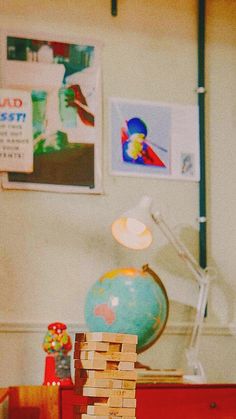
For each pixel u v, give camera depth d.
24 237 3.29
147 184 3.48
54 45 3.41
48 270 3.30
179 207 3.51
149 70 3.54
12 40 3.36
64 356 2.96
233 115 3.65
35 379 3.20
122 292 2.94
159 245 3.45
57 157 3.36
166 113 3.54
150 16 3.58
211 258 3.53
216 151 3.60
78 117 3.41
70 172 3.37
